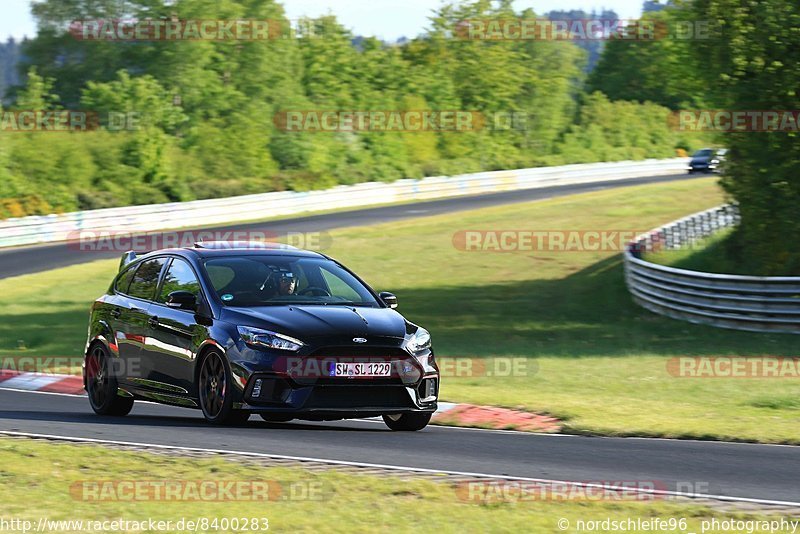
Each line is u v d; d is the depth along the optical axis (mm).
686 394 31234
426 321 51031
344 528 12766
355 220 90375
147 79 118938
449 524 13008
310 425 22172
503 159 143375
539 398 28000
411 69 154375
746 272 51875
